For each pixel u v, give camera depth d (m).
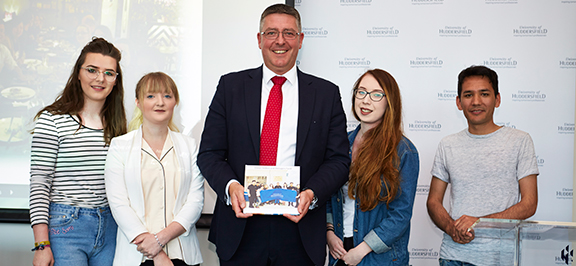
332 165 1.85
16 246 2.72
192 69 2.75
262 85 1.97
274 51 1.90
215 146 1.91
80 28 2.77
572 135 2.96
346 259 1.90
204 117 2.74
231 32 2.75
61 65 2.77
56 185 1.93
